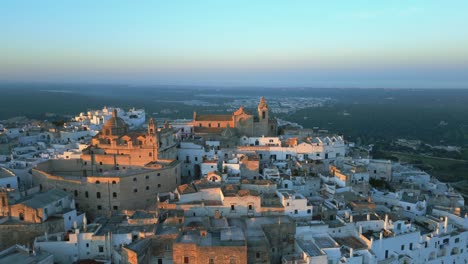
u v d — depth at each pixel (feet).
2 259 265.54
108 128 458.50
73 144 520.01
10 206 309.01
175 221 306.35
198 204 329.11
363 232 317.83
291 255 287.69
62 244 282.97
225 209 328.49
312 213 336.90
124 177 368.48
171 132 463.42
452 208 375.45
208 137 531.50
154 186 391.65
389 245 305.12
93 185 367.25
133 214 326.85
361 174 422.82
